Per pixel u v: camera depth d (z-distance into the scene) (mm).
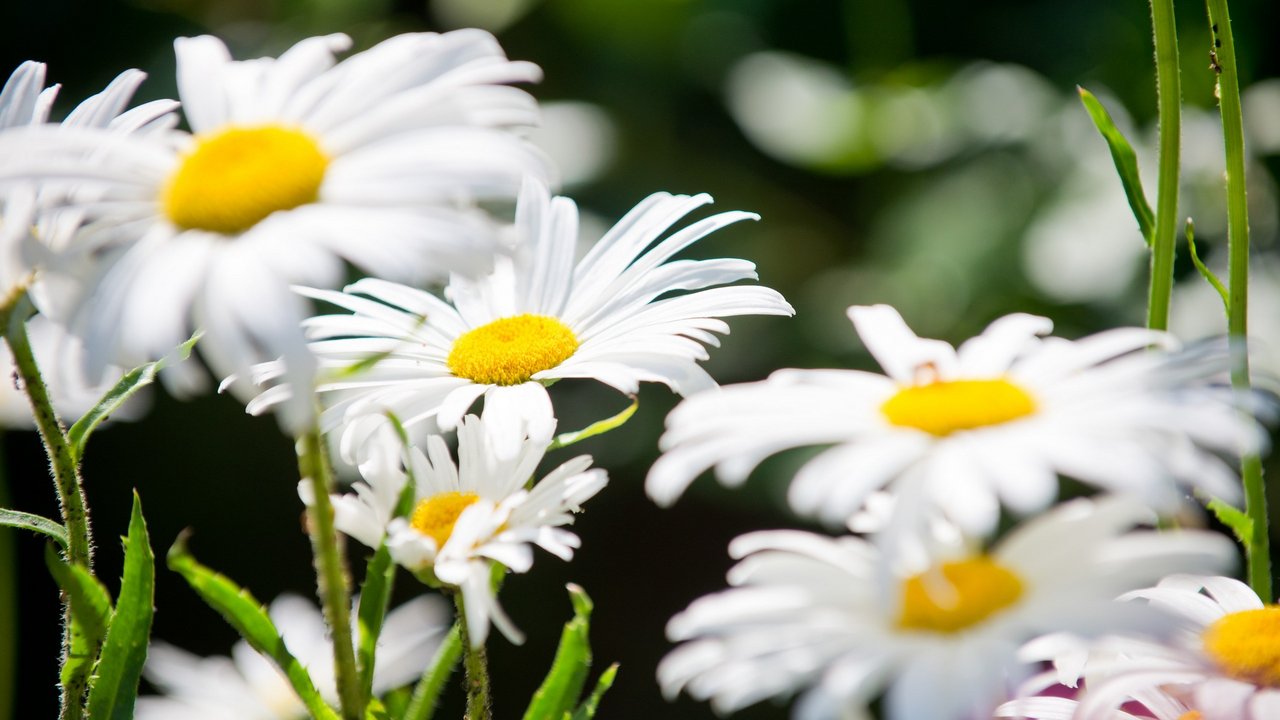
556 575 1886
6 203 684
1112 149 734
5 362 1010
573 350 731
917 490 645
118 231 664
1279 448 1468
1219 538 655
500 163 658
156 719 978
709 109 1966
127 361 653
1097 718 671
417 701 722
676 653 659
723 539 1899
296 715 985
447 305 747
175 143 678
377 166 661
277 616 1067
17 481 1759
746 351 1765
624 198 1823
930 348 686
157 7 1876
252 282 649
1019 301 1646
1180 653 673
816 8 1901
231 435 1852
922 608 648
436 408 717
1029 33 1805
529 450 718
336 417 721
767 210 1941
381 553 697
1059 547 657
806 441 654
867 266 1803
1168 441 647
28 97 708
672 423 664
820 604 655
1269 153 1535
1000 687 637
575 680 715
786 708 1625
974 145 1754
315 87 680
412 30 1981
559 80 1946
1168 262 731
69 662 701
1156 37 728
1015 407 654
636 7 1924
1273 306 1439
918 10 1850
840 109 1753
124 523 1799
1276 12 1575
